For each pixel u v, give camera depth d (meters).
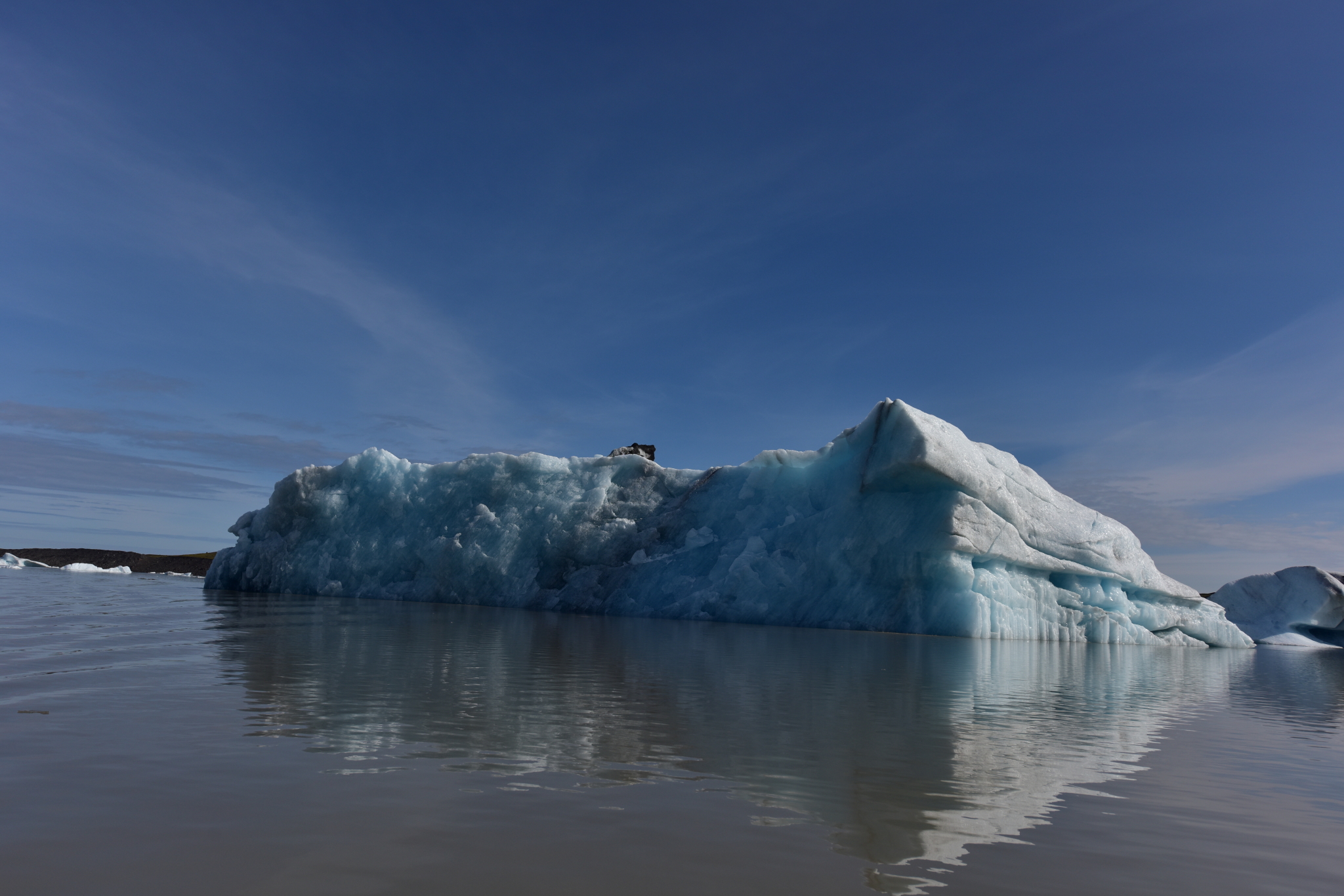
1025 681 8.52
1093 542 18.20
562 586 21.48
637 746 4.21
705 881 2.41
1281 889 2.61
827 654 10.61
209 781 3.21
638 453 25.50
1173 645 18.48
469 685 6.12
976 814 3.27
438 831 2.74
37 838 2.52
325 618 13.19
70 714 4.38
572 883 2.34
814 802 3.31
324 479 25.56
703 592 18.94
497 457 23.84
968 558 16.88
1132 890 2.53
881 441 17.78
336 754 3.73
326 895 2.17
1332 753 5.12
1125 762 4.48
